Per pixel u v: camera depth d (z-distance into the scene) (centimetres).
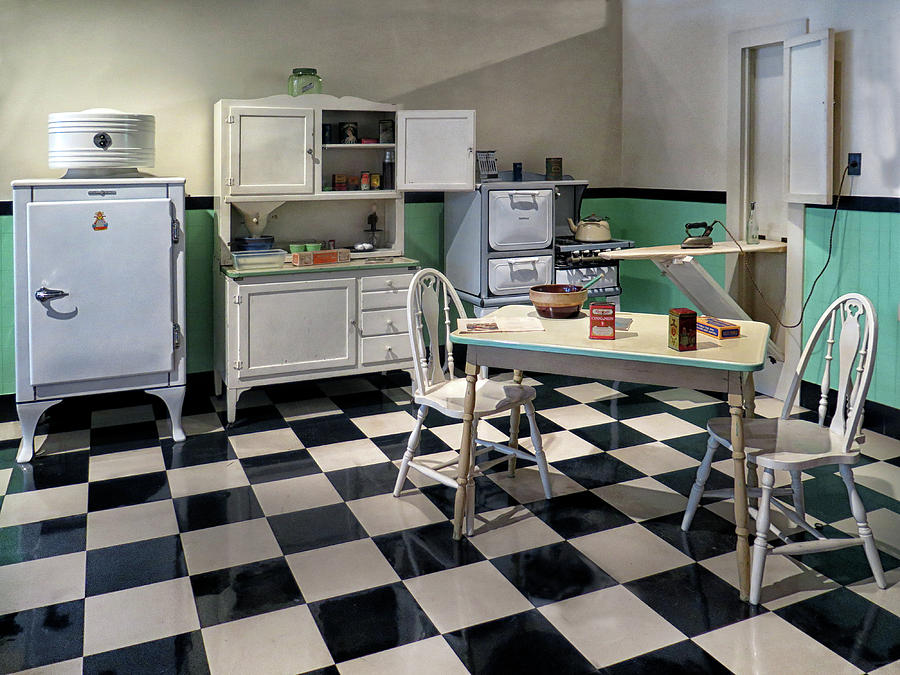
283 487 378
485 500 362
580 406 496
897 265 421
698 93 553
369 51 537
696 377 283
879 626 262
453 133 514
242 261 470
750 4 504
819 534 300
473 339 312
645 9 595
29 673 242
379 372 550
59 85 465
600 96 620
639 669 242
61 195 406
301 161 486
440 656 250
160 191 425
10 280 467
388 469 399
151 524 340
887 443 425
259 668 244
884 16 414
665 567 302
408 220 565
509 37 579
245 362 464
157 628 265
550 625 266
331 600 281
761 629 262
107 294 418
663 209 596
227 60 500
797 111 462
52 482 384
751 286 533
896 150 415
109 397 500
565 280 552
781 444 288
